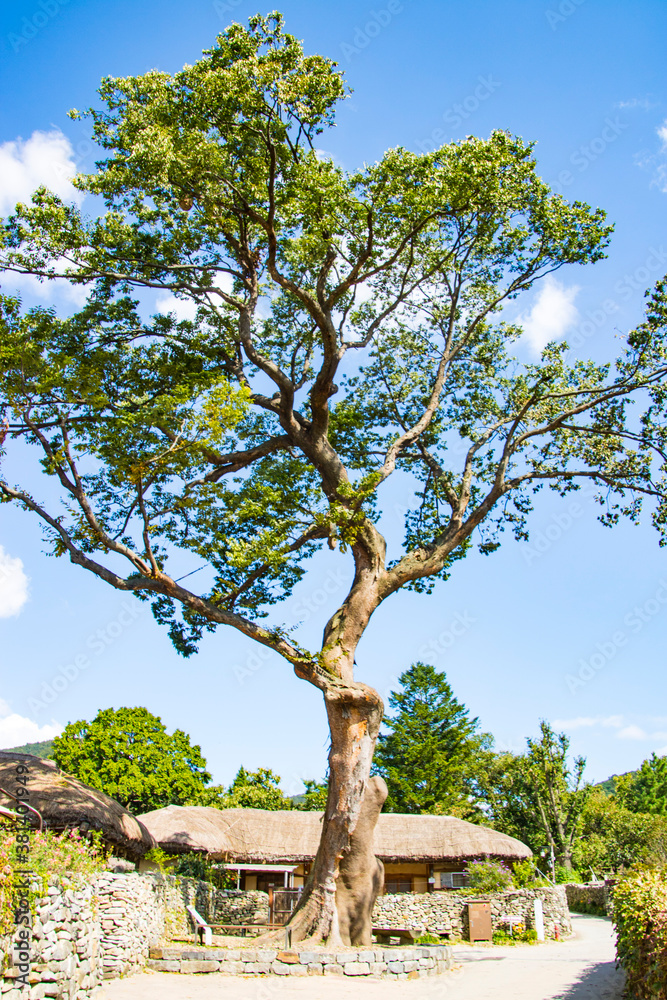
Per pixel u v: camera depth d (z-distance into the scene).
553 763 44.81
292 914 16.25
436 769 49.28
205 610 16.84
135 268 18.94
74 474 16.33
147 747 45.47
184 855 24.45
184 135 16.72
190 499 17.00
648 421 19.50
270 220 17.06
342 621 17.89
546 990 12.75
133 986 12.38
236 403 15.71
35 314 17.31
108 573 16.45
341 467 19.20
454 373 22.83
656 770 67.81
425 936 21.89
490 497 19.64
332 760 16.69
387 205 17.02
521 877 28.36
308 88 16.33
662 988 9.09
